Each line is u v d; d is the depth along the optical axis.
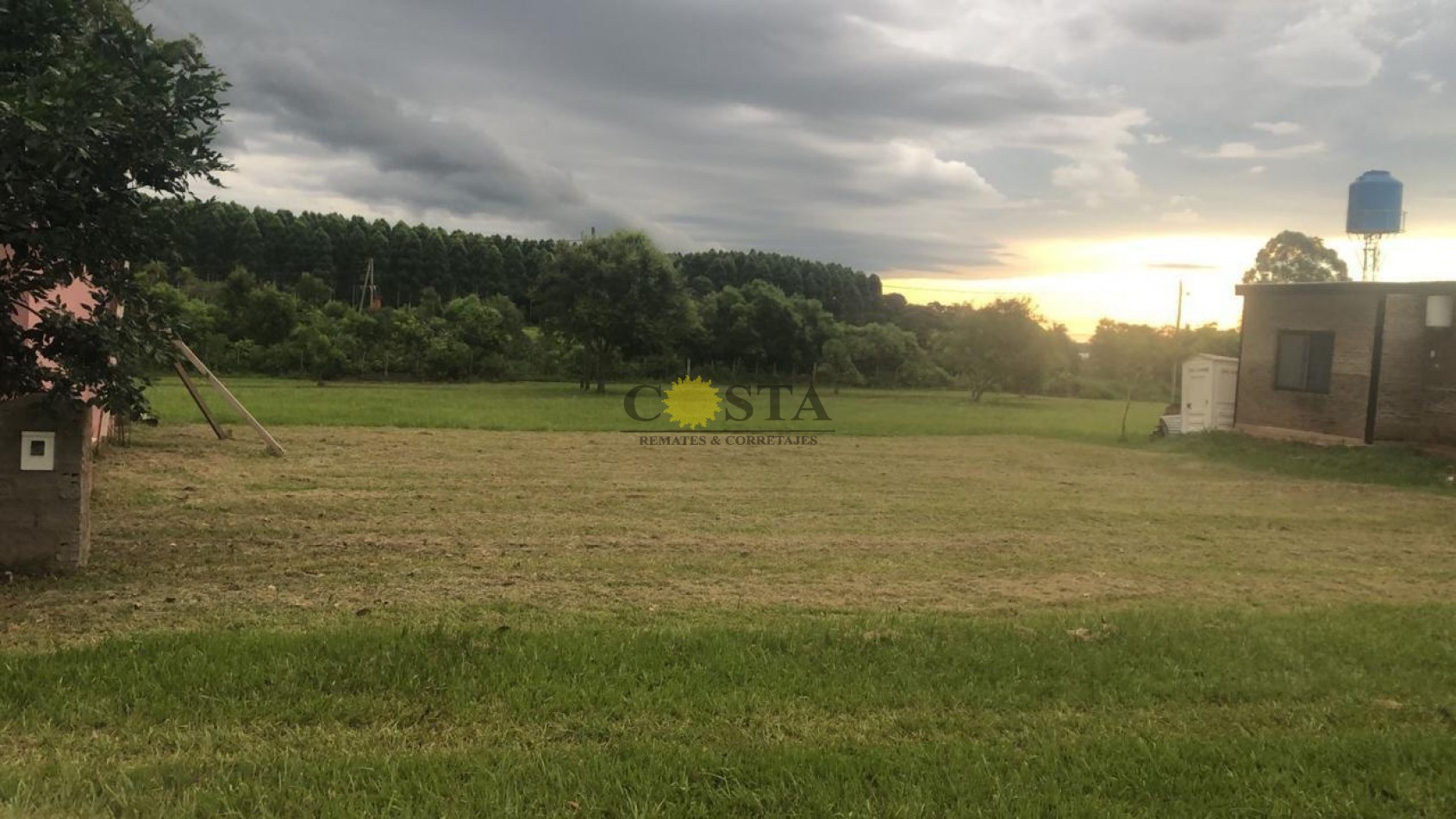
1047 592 7.69
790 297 72.31
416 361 53.66
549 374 57.94
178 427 18.36
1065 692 5.09
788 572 8.17
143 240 6.82
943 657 5.56
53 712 4.34
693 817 3.59
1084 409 44.06
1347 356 18.67
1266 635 6.25
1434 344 17.27
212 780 3.72
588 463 15.73
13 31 6.09
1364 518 12.08
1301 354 19.72
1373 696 5.20
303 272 83.50
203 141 6.64
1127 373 61.00
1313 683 5.32
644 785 3.79
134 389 7.21
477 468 14.49
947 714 4.75
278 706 4.51
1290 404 19.91
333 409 24.86
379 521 9.90
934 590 7.66
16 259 6.56
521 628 5.96
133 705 4.46
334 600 6.61
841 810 3.67
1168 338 61.19
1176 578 8.42
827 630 5.99
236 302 55.59
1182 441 21.41
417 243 95.62
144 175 6.62
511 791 3.70
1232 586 8.13
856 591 7.50
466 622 6.10
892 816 3.64
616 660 5.28
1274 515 12.25
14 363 6.82
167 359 7.34
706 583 7.64
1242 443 19.86
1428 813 3.84
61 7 6.07
